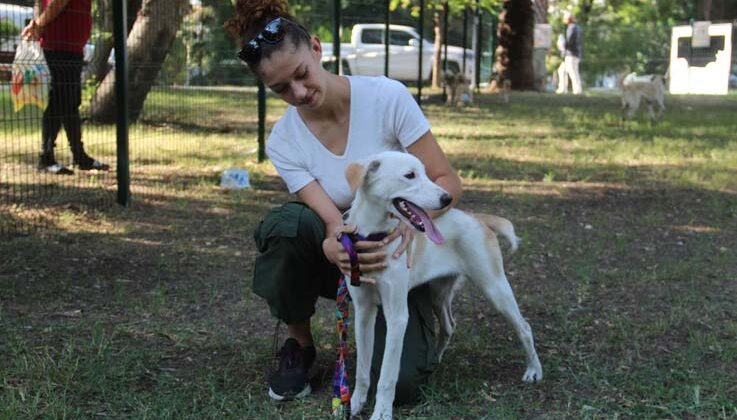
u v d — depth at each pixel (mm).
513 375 3445
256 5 2904
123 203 6523
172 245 5488
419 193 2795
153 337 3814
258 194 7180
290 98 2906
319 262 3213
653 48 28375
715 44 22781
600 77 28641
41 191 6695
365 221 2871
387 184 2801
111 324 3963
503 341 3889
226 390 3234
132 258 5141
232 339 3822
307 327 3348
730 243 5867
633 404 3105
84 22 7109
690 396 3152
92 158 7691
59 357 3500
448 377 3400
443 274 3186
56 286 4504
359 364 3020
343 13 17656
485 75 25672
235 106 11336
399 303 2893
